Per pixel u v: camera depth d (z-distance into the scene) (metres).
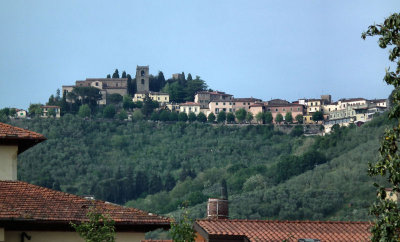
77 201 50.19
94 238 47.31
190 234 51.75
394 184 50.62
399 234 49.34
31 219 47.00
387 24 52.03
